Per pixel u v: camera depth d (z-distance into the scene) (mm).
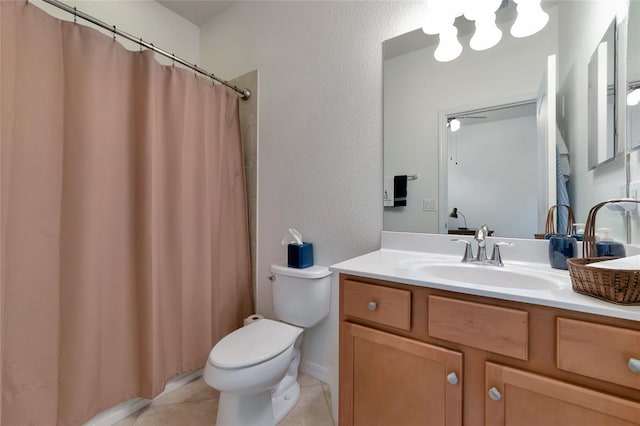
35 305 1107
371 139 1529
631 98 905
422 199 1408
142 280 1398
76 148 1204
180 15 2145
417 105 1416
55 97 1160
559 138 1126
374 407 975
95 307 1259
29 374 1092
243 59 2014
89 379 1236
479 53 1280
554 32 1132
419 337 896
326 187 1672
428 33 1280
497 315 766
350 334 1025
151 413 1427
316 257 1707
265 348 1252
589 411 657
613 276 652
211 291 1745
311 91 1716
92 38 1248
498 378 762
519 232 1209
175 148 1541
